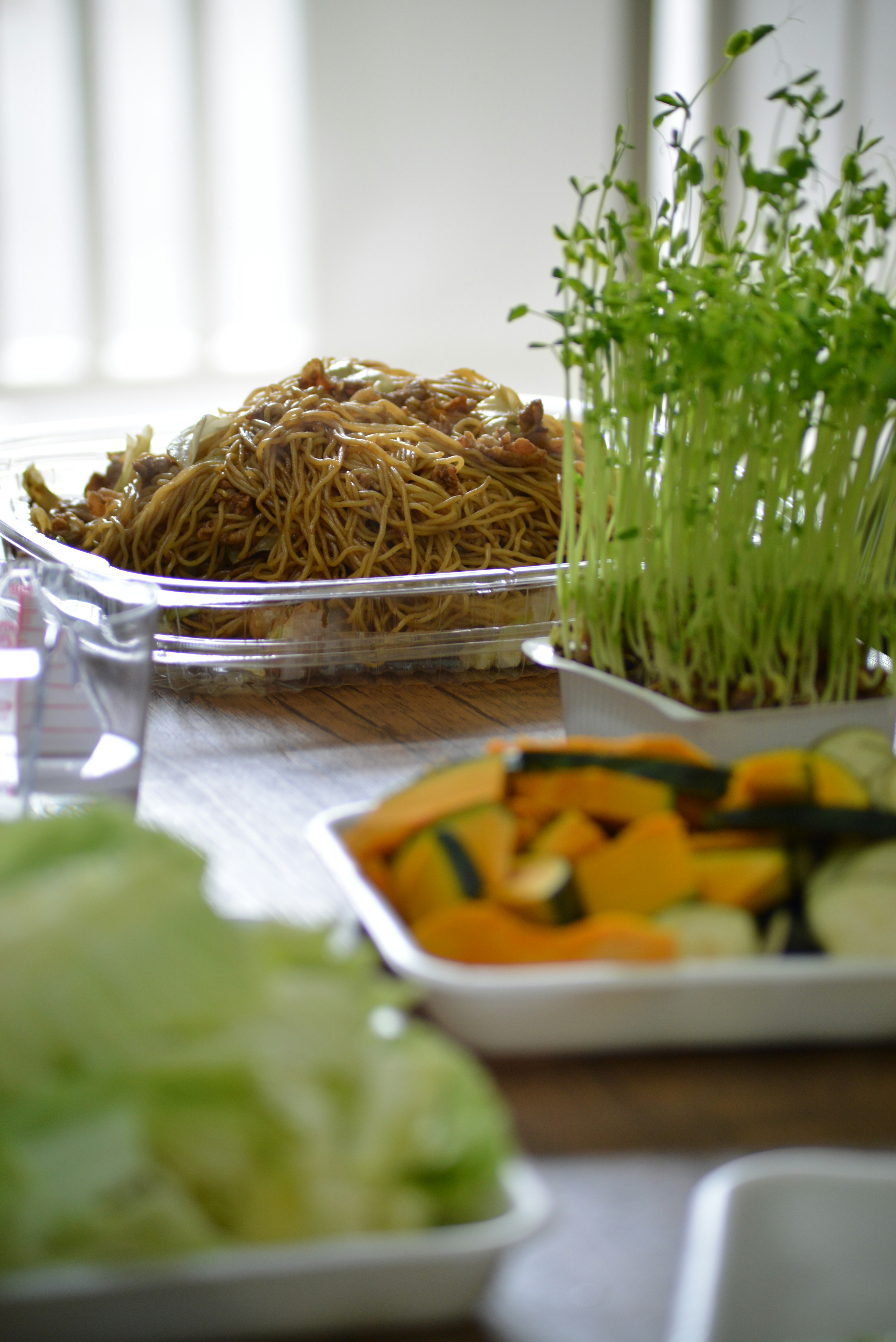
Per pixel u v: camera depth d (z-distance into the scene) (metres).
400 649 1.17
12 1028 0.69
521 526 1.32
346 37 3.62
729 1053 0.80
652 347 1.03
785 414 1.02
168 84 3.51
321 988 0.72
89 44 3.34
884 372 0.97
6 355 3.48
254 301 3.79
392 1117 0.70
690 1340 0.67
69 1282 0.65
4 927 0.70
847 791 0.83
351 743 1.08
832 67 3.27
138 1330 0.67
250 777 1.03
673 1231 0.74
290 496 1.27
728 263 1.02
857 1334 0.71
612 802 0.83
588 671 1.00
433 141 3.79
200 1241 0.67
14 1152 0.67
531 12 3.79
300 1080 0.70
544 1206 0.70
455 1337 0.71
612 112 3.83
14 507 1.36
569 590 1.04
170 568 1.29
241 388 3.71
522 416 1.35
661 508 1.04
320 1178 0.69
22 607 0.95
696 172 1.01
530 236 3.96
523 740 0.95
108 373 3.55
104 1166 0.67
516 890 0.80
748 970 0.77
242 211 3.70
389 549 1.28
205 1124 0.69
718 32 3.38
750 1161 0.76
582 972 0.77
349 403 1.35
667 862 0.81
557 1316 0.71
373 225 3.79
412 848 0.82
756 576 1.02
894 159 2.82
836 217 1.03
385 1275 0.68
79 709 0.92
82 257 3.48
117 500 1.36
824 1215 0.72
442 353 3.97
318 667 1.17
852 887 0.81
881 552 1.04
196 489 1.30
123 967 0.70
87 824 0.73
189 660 1.15
